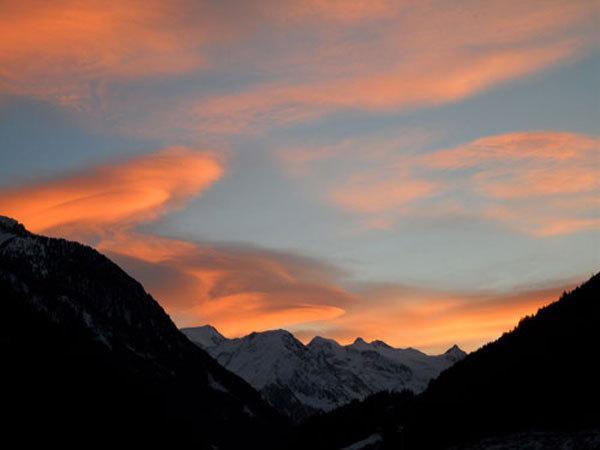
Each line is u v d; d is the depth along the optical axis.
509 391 132.12
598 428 99.44
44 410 178.00
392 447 156.25
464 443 123.81
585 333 133.25
